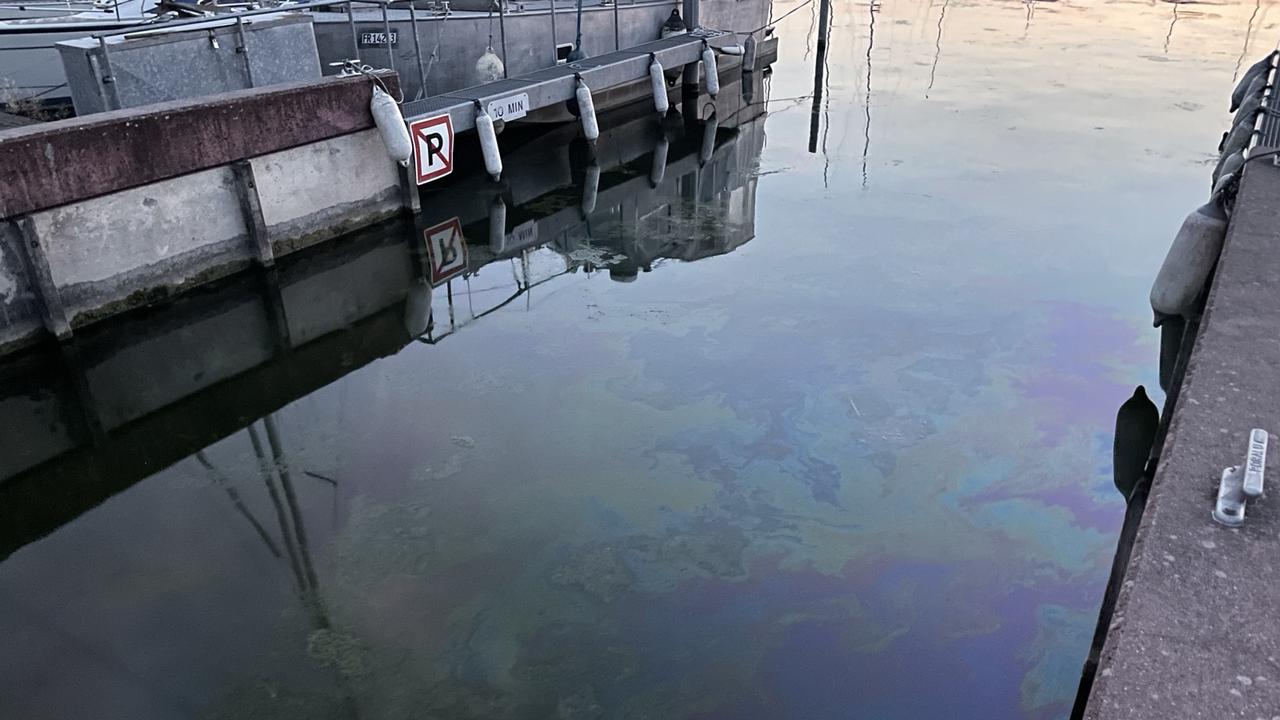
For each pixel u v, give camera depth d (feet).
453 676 11.69
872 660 11.83
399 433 17.71
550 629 12.48
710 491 15.44
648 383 19.13
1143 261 25.30
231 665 11.98
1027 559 13.65
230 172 23.29
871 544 14.05
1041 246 26.53
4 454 17.67
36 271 19.39
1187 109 43.86
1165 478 8.71
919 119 43.50
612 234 29.48
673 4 46.80
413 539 14.43
